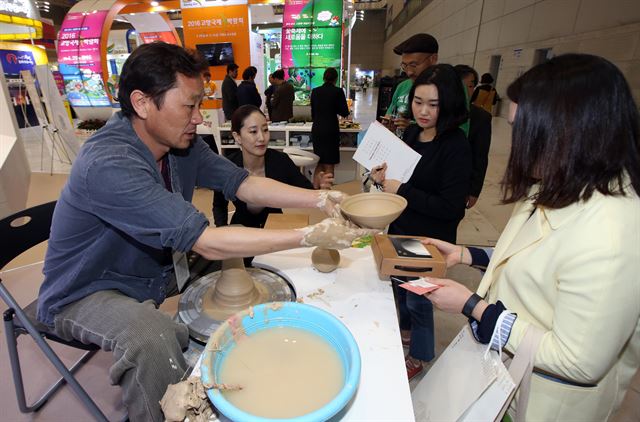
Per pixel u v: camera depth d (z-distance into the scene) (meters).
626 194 0.62
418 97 1.40
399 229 1.60
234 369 0.62
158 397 0.84
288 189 1.23
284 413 0.54
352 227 0.89
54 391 1.46
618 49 3.59
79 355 1.66
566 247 0.65
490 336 0.75
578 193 0.66
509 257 0.82
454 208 1.41
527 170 0.71
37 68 4.44
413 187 1.48
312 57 5.70
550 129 0.65
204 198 3.81
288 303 0.71
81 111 6.59
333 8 5.44
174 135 0.94
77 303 0.99
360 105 13.42
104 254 0.99
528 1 5.58
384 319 0.82
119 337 0.84
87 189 0.85
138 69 0.85
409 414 0.60
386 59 22.52
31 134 7.99
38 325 1.12
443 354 0.92
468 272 2.36
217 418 0.59
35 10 5.70
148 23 7.53
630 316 0.60
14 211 2.53
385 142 1.49
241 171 1.28
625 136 0.62
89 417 1.37
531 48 5.47
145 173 0.87
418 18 14.12
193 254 1.38
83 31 6.01
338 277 1.00
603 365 0.62
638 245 0.59
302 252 1.15
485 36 7.46
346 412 0.60
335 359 0.64
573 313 0.63
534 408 0.78
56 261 1.01
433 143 1.47
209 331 0.84
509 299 0.82
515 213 0.89
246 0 5.69
